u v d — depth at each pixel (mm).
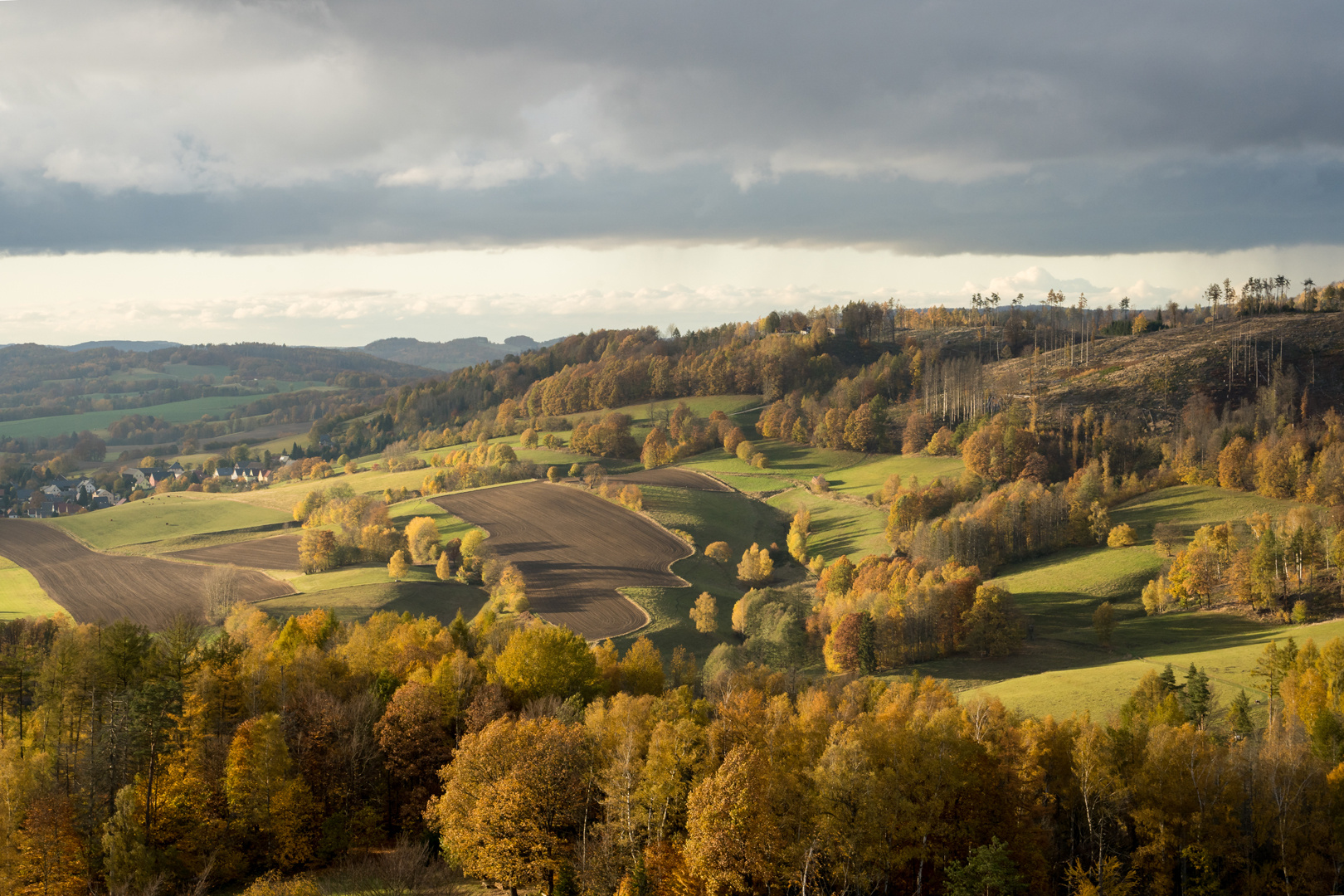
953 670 117062
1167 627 130000
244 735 60062
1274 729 73625
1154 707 79625
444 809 56312
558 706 69312
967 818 54625
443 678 70438
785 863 50812
